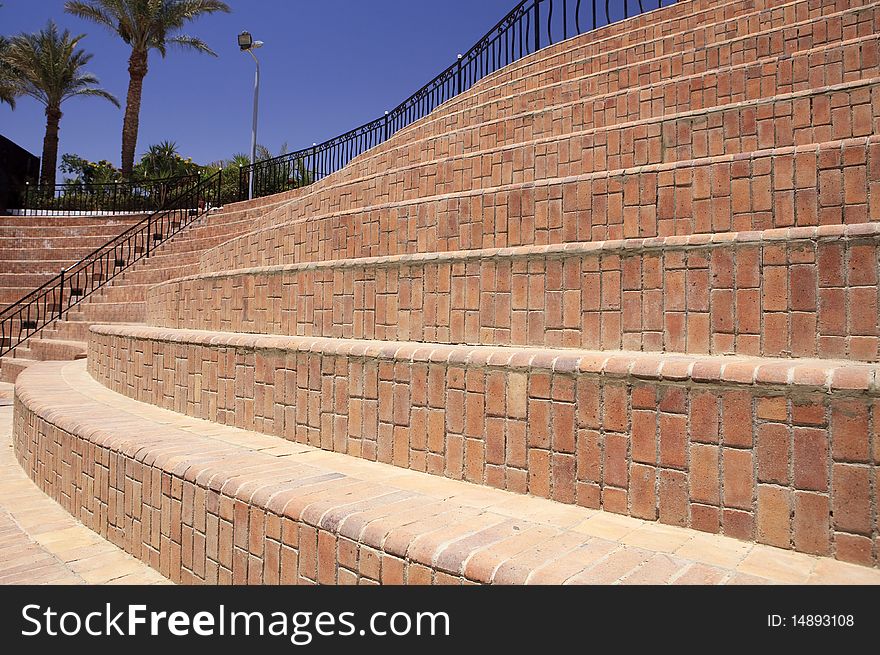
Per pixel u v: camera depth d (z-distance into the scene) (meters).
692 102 4.89
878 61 4.18
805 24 5.20
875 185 2.58
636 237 3.19
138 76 24.11
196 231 14.05
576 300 2.85
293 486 2.47
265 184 16.72
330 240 4.75
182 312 5.55
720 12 6.64
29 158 20.69
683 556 1.84
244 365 3.74
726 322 2.45
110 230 16.52
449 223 3.91
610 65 6.93
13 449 5.38
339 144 14.30
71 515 3.64
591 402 2.33
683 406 2.13
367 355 3.07
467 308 3.21
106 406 4.47
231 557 2.48
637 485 2.21
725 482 2.04
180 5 23.94
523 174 4.74
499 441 2.57
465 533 1.99
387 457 2.96
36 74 25.08
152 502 2.93
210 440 3.35
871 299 2.16
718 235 2.50
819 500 1.88
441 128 7.96
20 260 15.77
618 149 4.23
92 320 12.38
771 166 2.83
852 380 1.85
